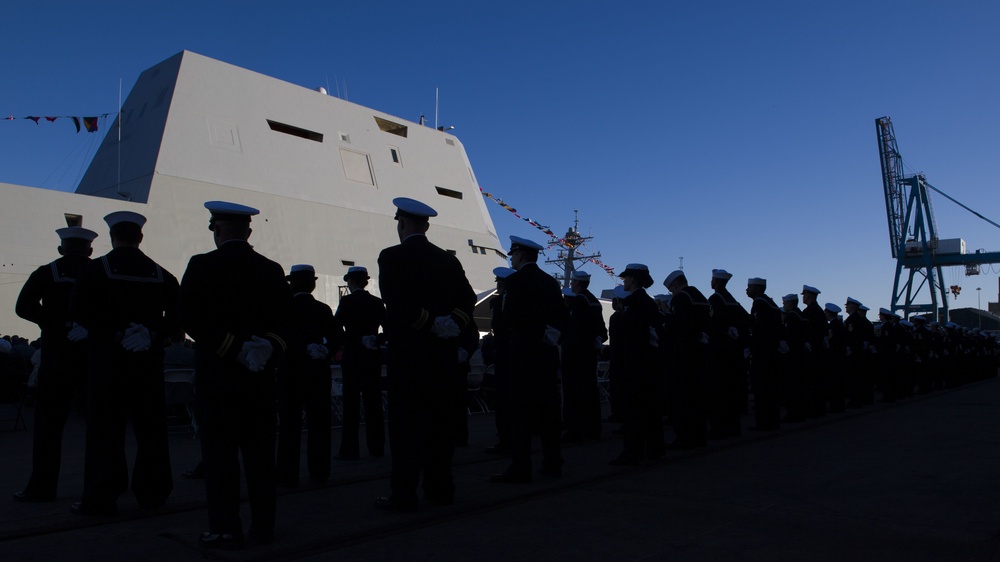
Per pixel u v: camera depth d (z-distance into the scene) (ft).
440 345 16.76
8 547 13.12
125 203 63.10
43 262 57.16
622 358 23.26
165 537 13.80
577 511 16.38
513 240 20.86
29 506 16.79
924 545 13.58
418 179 92.99
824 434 31.19
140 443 16.21
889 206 157.58
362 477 20.79
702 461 23.86
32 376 20.44
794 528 14.82
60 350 17.40
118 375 15.70
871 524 15.16
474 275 92.89
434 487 16.76
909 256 149.59
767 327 32.99
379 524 14.87
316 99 86.63
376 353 25.46
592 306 30.91
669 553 12.97
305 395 20.01
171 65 76.07
